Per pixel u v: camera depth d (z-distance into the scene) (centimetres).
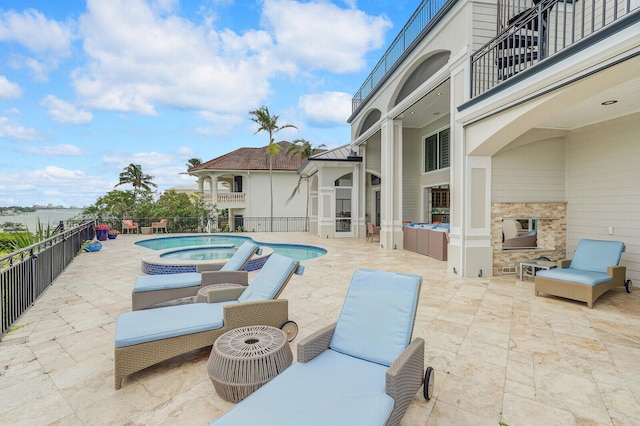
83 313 449
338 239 1450
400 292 263
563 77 414
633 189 583
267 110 2086
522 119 516
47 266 589
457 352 334
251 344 270
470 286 600
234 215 2473
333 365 234
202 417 232
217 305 359
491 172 677
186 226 1811
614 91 464
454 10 691
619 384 275
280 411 177
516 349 341
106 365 306
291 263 378
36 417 231
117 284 614
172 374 291
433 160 1340
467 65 653
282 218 2419
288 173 2431
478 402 250
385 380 199
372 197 1769
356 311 271
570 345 350
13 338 367
